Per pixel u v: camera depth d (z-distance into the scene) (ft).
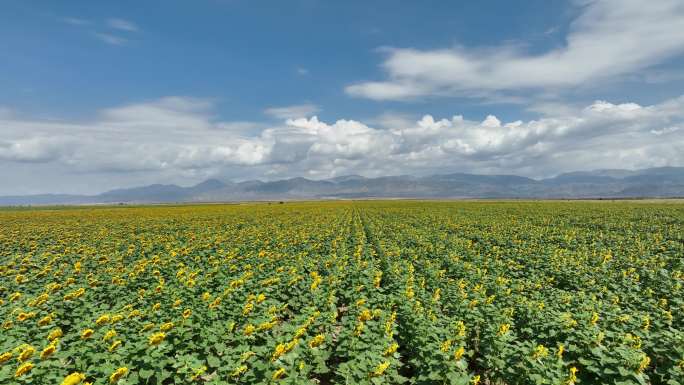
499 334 29.76
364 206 313.73
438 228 117.60
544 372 24.79
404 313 35.83
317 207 297.53
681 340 27.48
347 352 28.09
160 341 26.66
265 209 259.39
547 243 84.89
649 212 166.50
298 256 63.67
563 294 42.04
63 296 40.19
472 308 36.94
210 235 99.60
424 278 51.29
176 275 50.26
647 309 38.55
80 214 204.13
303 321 32.17
